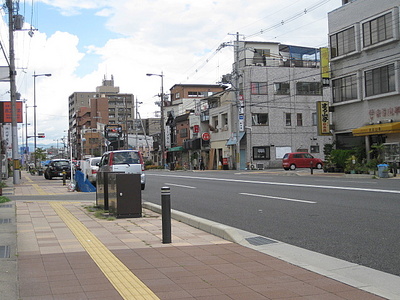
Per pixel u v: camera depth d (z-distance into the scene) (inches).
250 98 1804.9
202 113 2228.1
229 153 1910.7
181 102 3065.9
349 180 850.1
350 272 221.0
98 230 346.0
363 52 1151.6
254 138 1801.2
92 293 183.6
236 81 1707.7
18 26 965.2
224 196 609.0
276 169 1760.6
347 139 1266.0
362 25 1142.3
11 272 211.5
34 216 429.1
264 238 312.0
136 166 742.5
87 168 914.7
